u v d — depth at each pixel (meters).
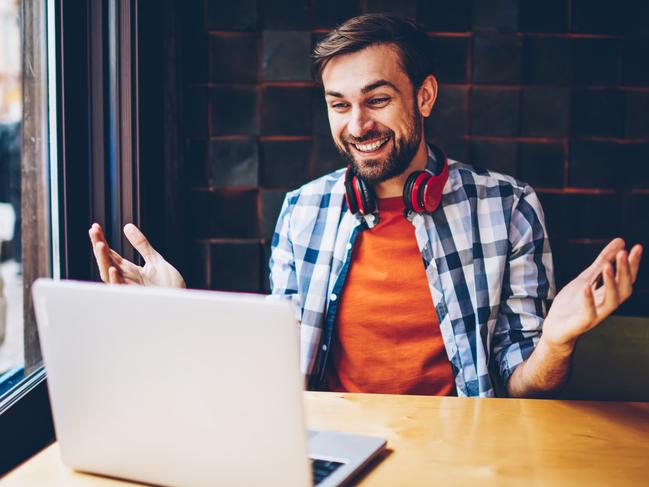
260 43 2.10
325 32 2.08
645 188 2.11
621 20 2.07
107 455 0.86
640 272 2.12
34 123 1.77
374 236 1.65
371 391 1.62
